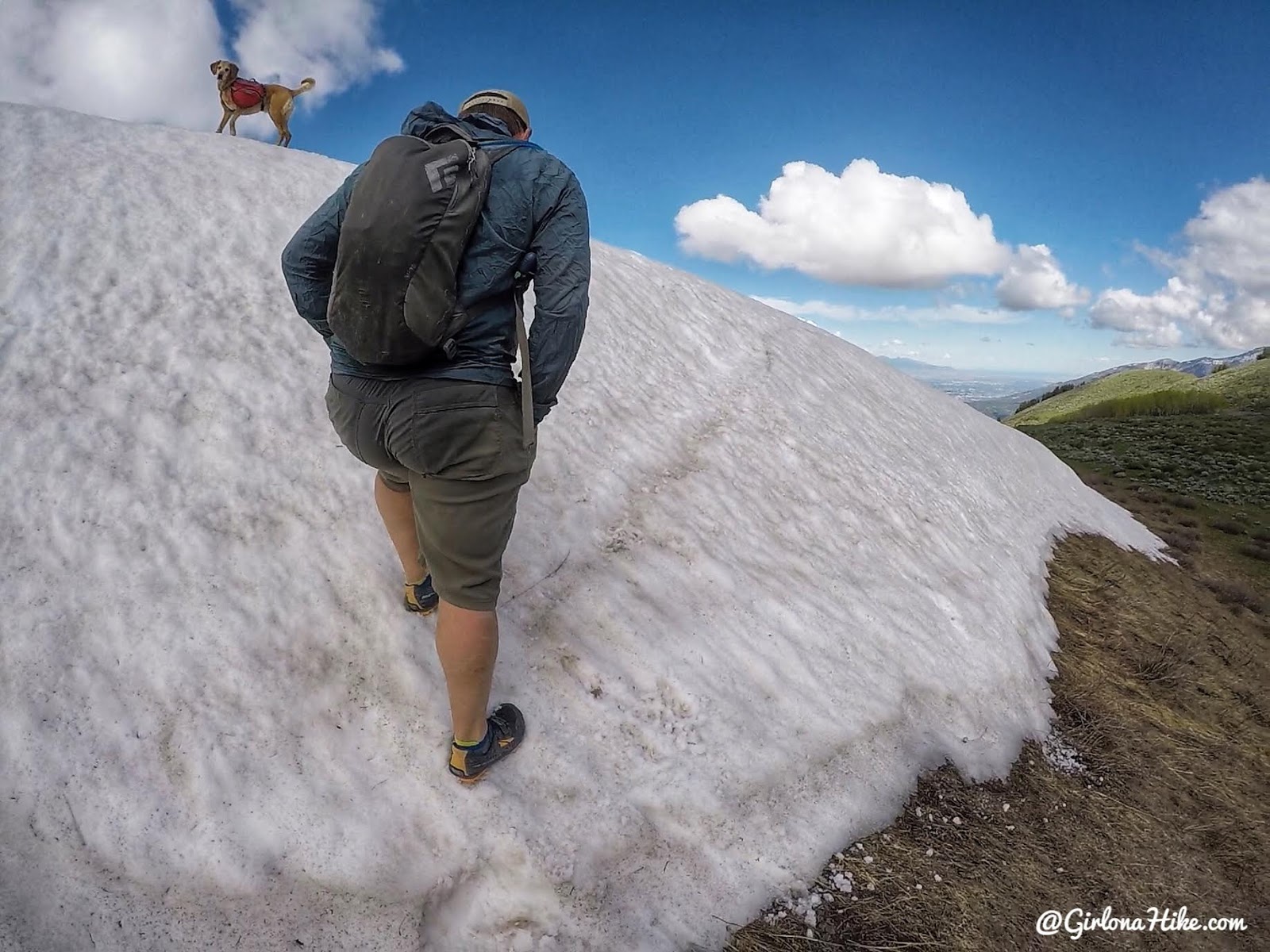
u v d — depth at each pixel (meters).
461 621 2.29
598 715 3.08
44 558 2.70
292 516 3.28
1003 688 4.61
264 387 3.81
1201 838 4.04
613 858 2.69
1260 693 6.33
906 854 3.23
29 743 2.25
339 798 2.47
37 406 3.18
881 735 3.74
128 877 2.13
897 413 8.48
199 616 2.76
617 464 4.71
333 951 2.21
